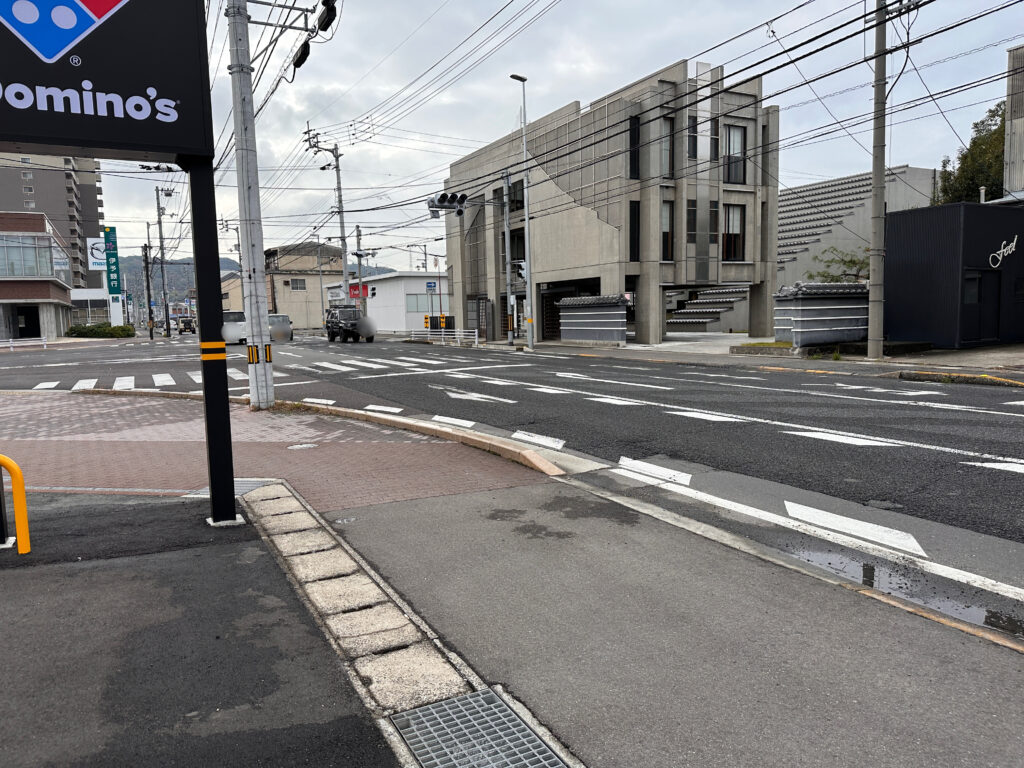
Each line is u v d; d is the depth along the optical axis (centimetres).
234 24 1227
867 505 614
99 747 273
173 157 543
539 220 3784
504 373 1931
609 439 943
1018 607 405
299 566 474
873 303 1945
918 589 434
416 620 392
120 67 508
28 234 5491
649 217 3164
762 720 291
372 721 295
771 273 3494
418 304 5634
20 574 455
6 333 5566
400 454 873
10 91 480
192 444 962
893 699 305
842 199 4569
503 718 297
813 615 394
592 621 390
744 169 3375
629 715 297
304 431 1070
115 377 2142
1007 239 2127
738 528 565
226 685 321
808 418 1043
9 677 325
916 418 1017
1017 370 1571
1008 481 662
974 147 4091
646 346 3117
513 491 682
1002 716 290
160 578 450
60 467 807
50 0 486
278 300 8062
